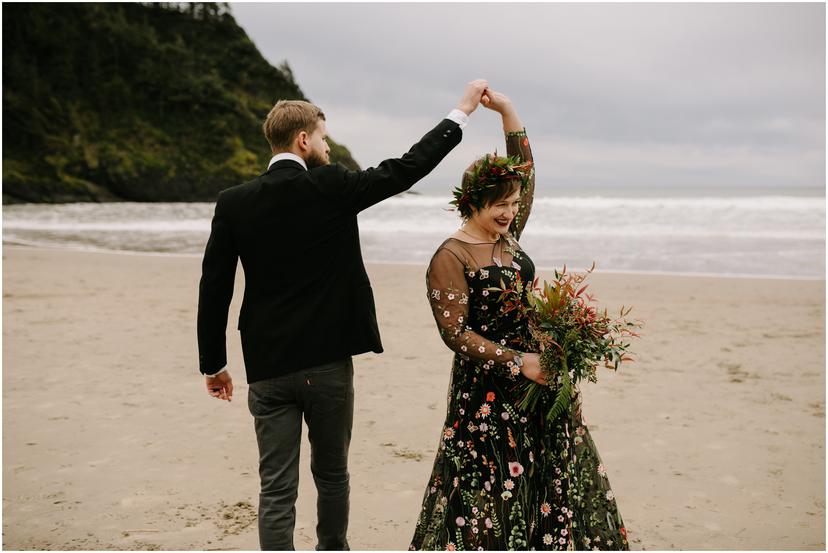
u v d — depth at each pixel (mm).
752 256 13500
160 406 4844
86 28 78000
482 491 2281
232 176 72688
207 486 3523
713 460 3842
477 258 2318
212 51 88312
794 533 2994
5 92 65125
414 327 7461
